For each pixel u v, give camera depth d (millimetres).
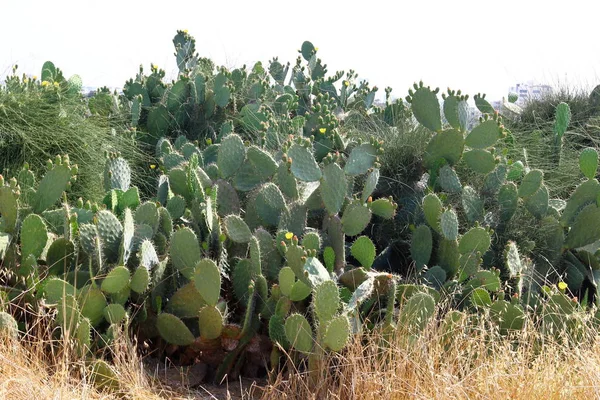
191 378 3309
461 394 2900
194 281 3207
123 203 3869
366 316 3441
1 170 4578
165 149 4969
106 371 2986
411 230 4312
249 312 3295
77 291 3176
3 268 3426
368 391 2959
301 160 3771
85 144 4828
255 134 5688
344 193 3734
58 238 3490
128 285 3273
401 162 4730
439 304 3443
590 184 4234
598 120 6625
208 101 5949
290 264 3217
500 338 3484
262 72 7203
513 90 7629
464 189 4270
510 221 4461
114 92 6238
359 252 3568
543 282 4172
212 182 4270
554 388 2969
